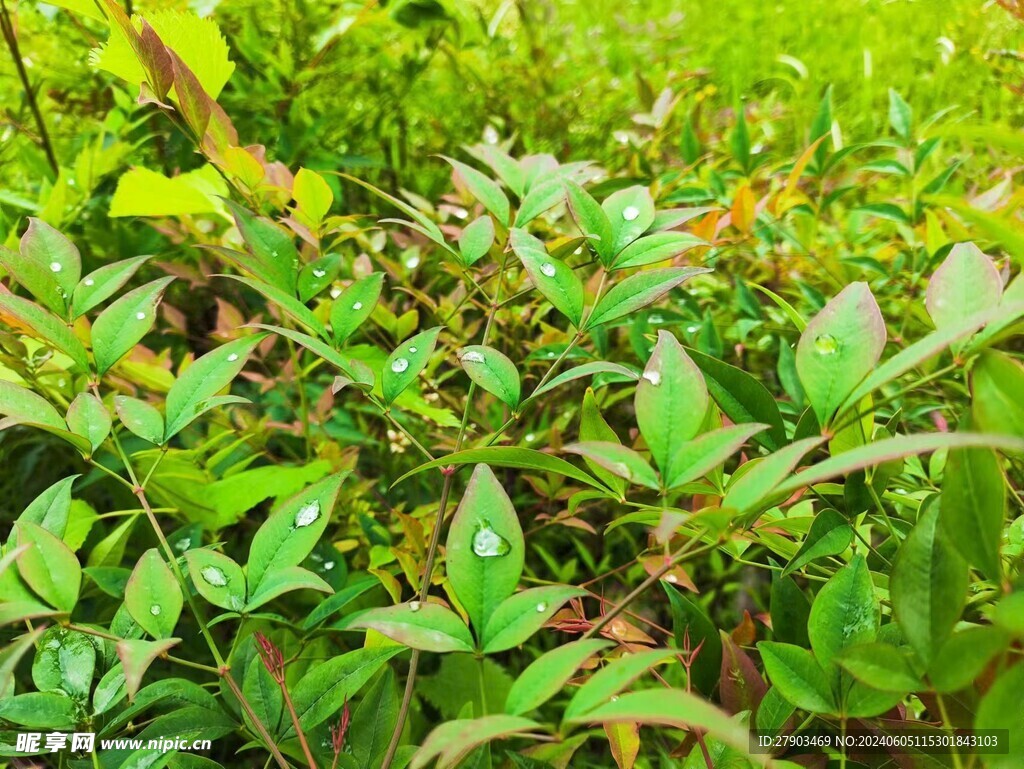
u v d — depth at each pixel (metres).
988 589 0.23
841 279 0.45
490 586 0.19
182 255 0.51
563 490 0.39
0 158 0.52
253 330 0.44
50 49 0.58
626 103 0.67
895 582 0.18
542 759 0.24
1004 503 0.17
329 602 0.28
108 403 0.38
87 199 0.46
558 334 0.40
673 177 0.45
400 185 0.59
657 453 0.19
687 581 0.31
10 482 0.45
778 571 0.26
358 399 0.51
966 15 0.80
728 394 0.24
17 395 0.23
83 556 0.40
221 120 0.31
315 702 0.23
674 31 0.84
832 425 0.18
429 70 0.67
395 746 0.22
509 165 0.34
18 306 0.24
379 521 0.43
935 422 0.38
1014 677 0.16
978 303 0.20
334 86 0.59
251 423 0.42
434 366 0.41
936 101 0.76
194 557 0.22
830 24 0.97
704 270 0.24
